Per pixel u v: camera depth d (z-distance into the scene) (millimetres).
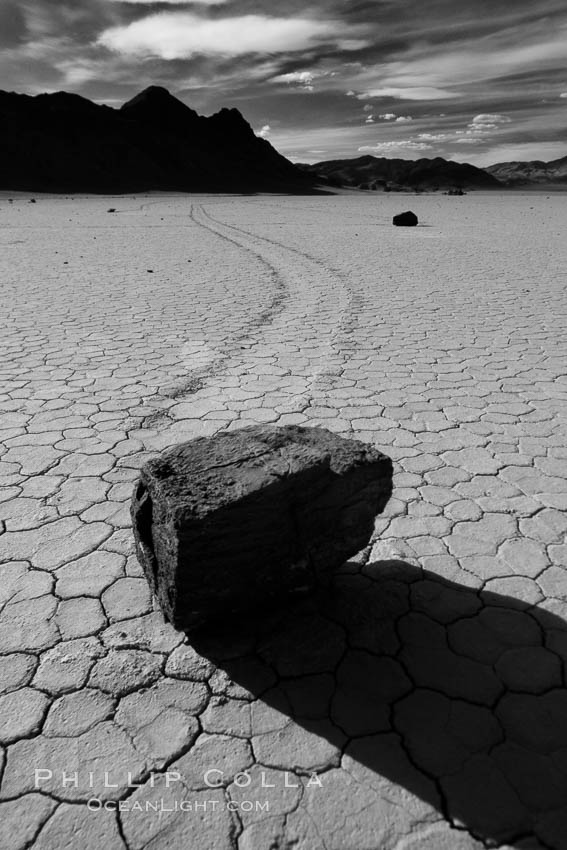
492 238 18219
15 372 5562
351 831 1640
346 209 39594
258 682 2131
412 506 3254
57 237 19984
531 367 5551
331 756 1854
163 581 2209
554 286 9828
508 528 3043
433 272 11508
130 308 8477
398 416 4438
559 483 3469
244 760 1848
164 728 1956
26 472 3637
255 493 2033
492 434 4125
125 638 2334
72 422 4379
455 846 1602
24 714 2004
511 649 2273
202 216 31703
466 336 6691
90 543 2938
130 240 18781
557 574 2693
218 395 4902
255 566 2158
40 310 8383
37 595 2572
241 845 1607
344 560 2438
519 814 1683
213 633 2359
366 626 2387
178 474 2186
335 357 5910
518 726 1953
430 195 94188
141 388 5082
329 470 2197
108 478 3561
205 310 8266
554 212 33812
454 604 2512
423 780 1775
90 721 1980
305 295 9281
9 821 1677
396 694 2078
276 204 50812
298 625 2393
